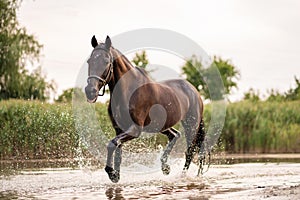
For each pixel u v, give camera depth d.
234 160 17.47
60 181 11.33
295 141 23.55
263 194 8.80
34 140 19.45
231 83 45.31
